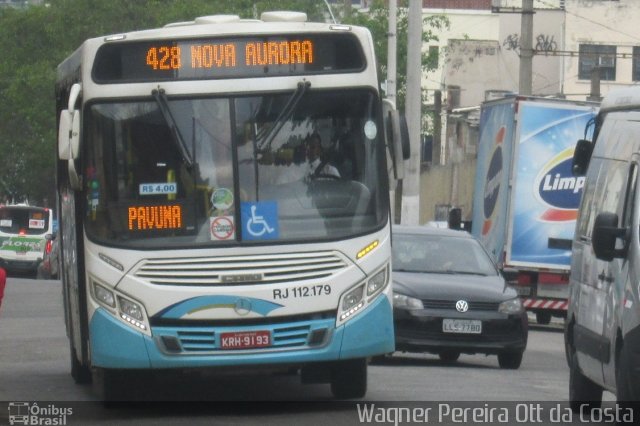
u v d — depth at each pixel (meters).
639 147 19.88
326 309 20.86
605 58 131.12
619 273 19.34
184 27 21.44
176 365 20.72
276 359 20.75
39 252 99.31
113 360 20.77
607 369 19.86
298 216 21.02
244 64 21.25
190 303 20.69
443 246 33.97
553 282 47.38
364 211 21.19
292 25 21.36
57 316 48.12
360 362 22.47
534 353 36.94
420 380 26.89
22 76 119.12
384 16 102.00
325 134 21.27
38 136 126.56
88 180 21.14
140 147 21.11
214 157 21.06
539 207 47.09
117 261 20.83
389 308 21.25
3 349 34.75
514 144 47.09
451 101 126.25
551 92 130.75
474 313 30.98
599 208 21.77
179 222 20.94
